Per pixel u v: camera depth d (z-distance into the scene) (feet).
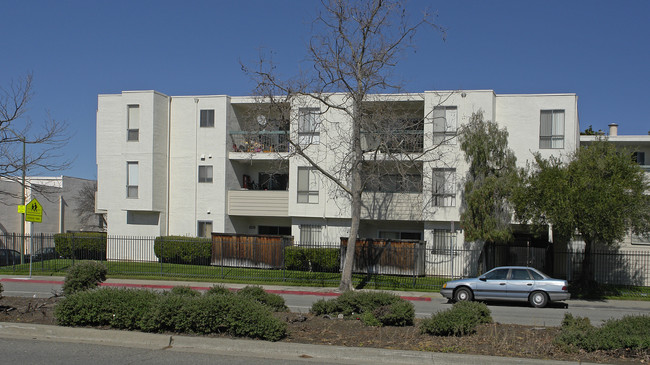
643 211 68.08
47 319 35.58
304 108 74.02
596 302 68.59
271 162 97.71
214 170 98.53
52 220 147.43
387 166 89.30
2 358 27.32
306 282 80.23
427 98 85.46
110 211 98.63
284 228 106.32
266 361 27.17
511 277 62.13
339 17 63.10
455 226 84.99
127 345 30.40
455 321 32.22
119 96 98.73
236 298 32.37
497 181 71.67
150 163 96.78
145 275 84.43
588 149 71.31
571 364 25.85
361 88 66.13
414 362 26.96
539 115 85.30
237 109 103.35
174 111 100.83
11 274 86.12
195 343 29.91
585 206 63.72
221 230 97.76
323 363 27.04
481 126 75.10
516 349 28.60
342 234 92.07
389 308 36.09
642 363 26.37
